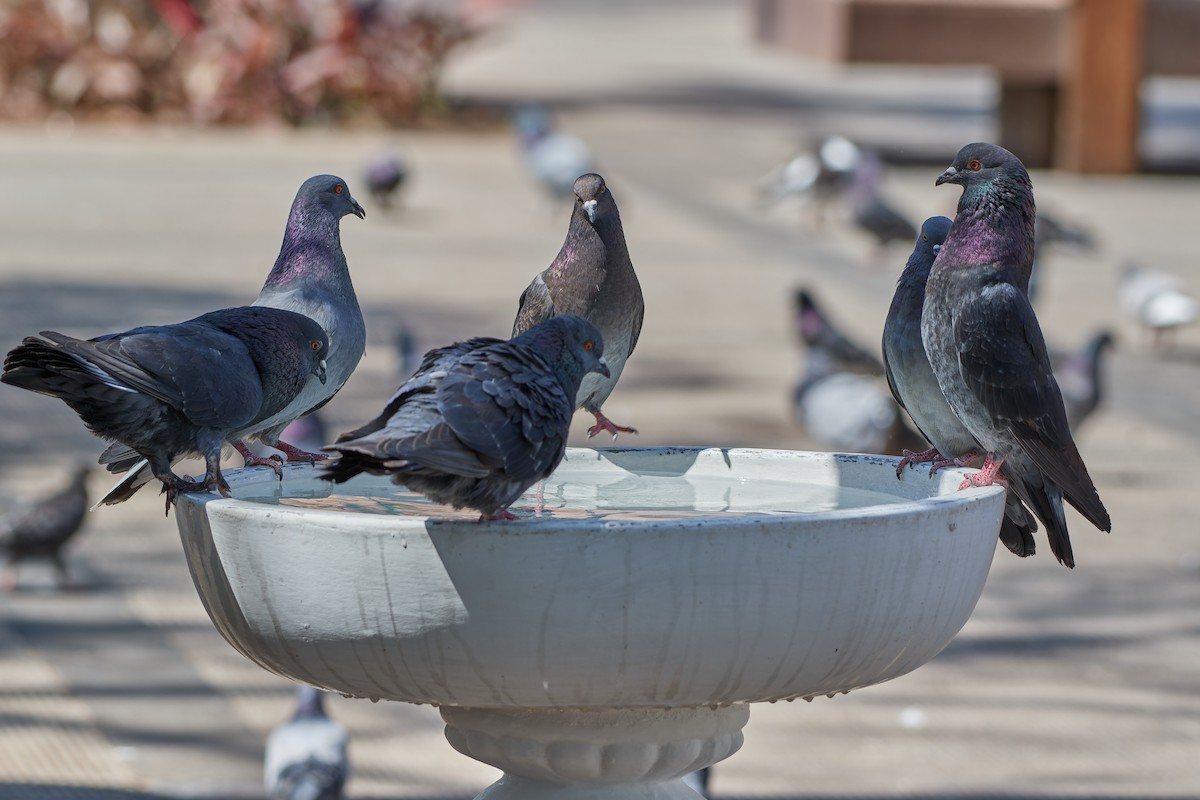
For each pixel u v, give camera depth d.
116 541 13.51
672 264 24.16
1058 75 32.19
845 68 30.91
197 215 26.44
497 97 41.94
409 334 17.17
